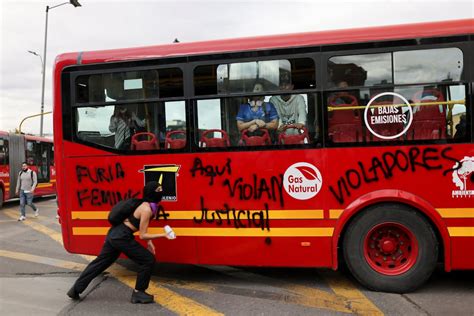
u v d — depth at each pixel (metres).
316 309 4.50
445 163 4.80
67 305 4.77
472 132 4.76
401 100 4.91
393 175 4.89
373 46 4.96
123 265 6.56
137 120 5.47
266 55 5.17
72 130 5.62
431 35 4.87
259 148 5.15
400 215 4.89
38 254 7.54
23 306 4.75
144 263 4.80
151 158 5.41
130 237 4.82
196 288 5.32
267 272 6.02
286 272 6.00
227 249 5.23
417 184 4.85
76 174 5.61
